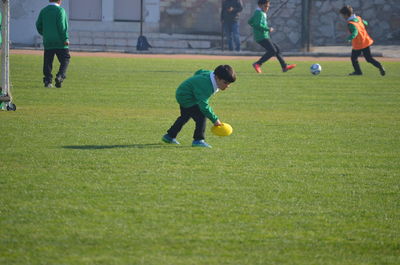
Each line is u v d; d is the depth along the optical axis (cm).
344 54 7462
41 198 1567
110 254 1245
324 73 5306
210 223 1427
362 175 1905
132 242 1306
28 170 1828
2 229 1358
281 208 1550
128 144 2236
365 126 2795
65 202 1541
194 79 2150
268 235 1370
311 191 1706
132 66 5556
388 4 8819
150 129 2550
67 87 3894
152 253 1254
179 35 8456
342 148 2297
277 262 1236
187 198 1598
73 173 1806
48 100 3309
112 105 3206
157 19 8469
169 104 3294
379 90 4134
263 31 5091
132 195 1609
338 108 3319
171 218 1449
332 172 1928
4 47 2898
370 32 8862
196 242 1316
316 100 3600
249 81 4509
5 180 1717
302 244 1330
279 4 8262
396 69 5778
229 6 7531
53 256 1230
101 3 8438
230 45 7656
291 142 2380
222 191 1672
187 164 1953
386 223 1476
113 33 8388
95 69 5156
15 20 8156
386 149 2303
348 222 1473
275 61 6719
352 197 1669
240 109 3206
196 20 8494
